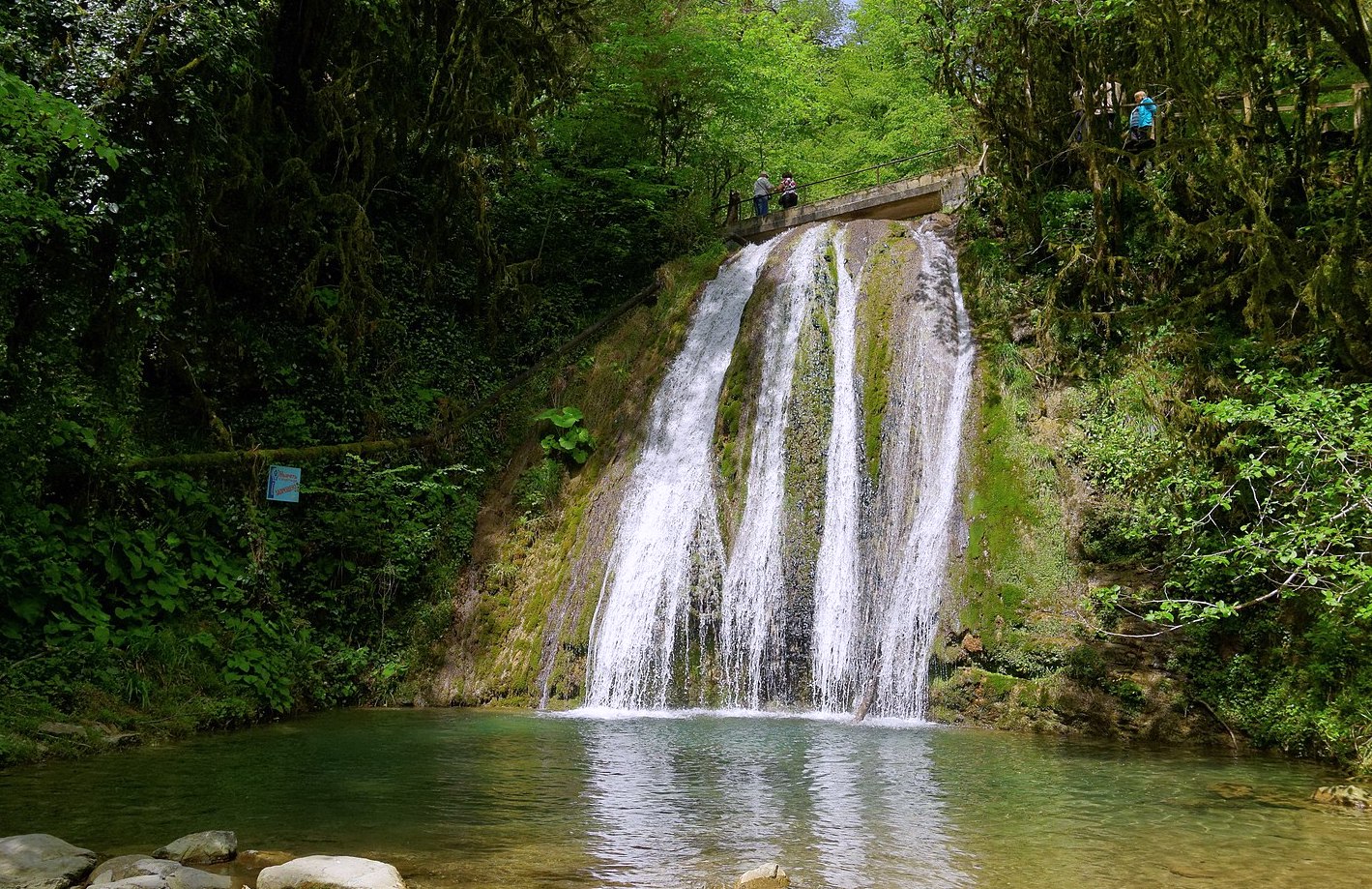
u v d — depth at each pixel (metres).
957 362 15.48
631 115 24.06
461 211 20.84
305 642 14.40
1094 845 6.41
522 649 15.19
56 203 10.75
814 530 14.58
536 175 23.25
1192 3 12.22
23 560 11.05
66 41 12.17
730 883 5.50
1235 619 11.04
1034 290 15.80
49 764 9.20
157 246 13.24
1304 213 13.25
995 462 13.66
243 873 5.70
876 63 35.38
